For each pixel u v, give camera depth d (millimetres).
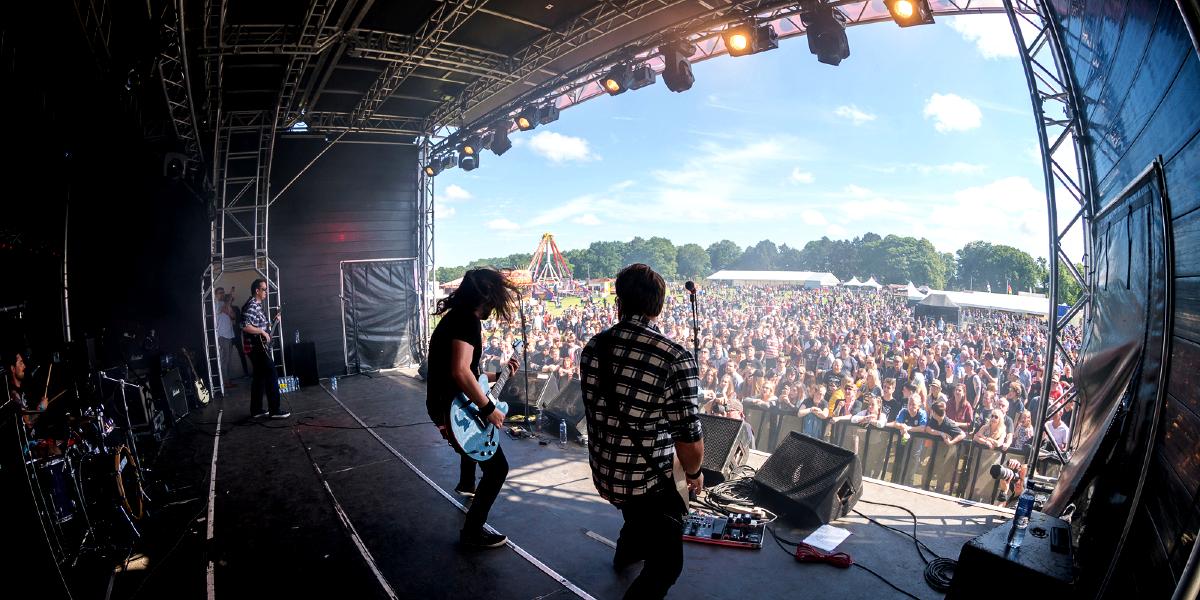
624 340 2117
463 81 8836
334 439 5801
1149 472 1912
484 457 3180
